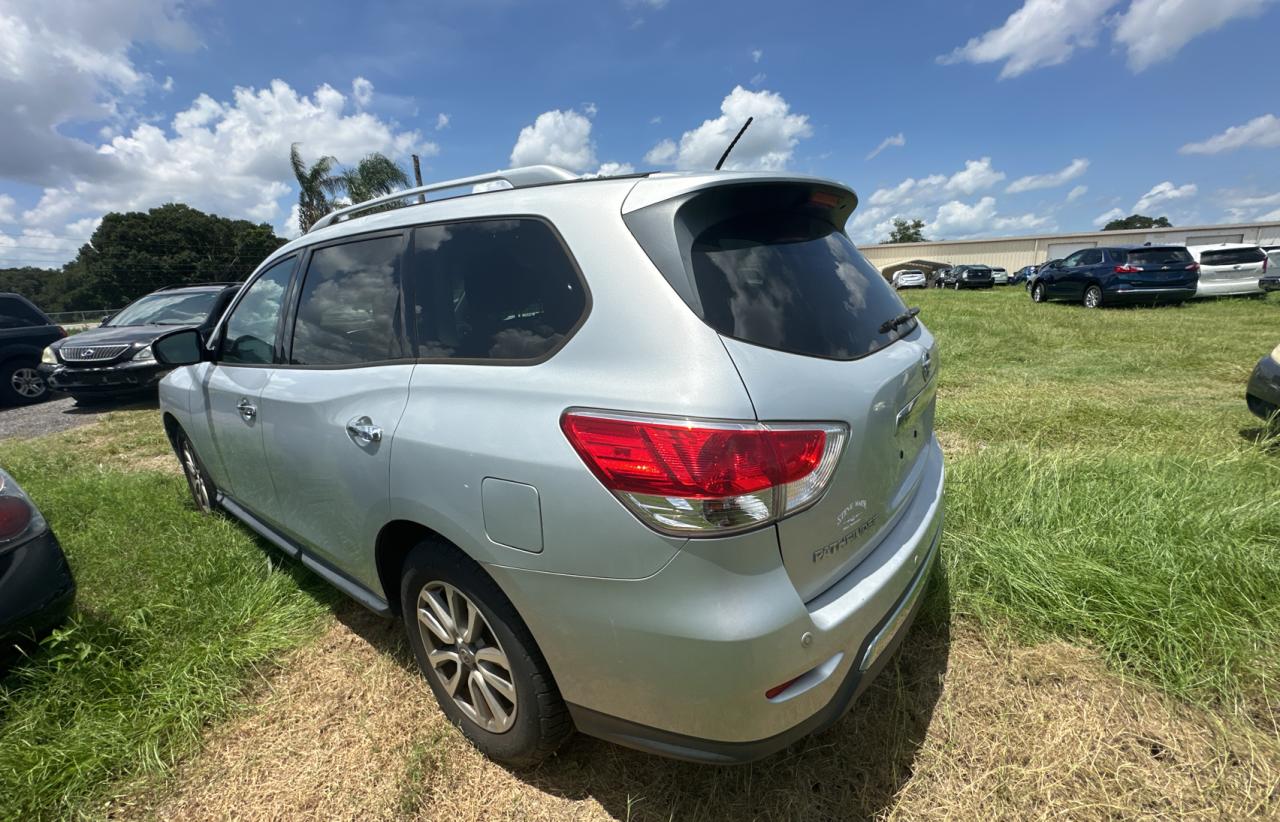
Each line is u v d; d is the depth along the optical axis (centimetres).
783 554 147
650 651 147
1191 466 355
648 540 142
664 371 145
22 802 185
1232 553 261
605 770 195
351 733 213
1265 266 1456
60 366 786
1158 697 215
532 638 172
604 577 149
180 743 210
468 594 181
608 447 145
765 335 155
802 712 152
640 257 157
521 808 185
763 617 142
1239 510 293
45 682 227
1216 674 217
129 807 189
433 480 178
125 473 502
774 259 176
